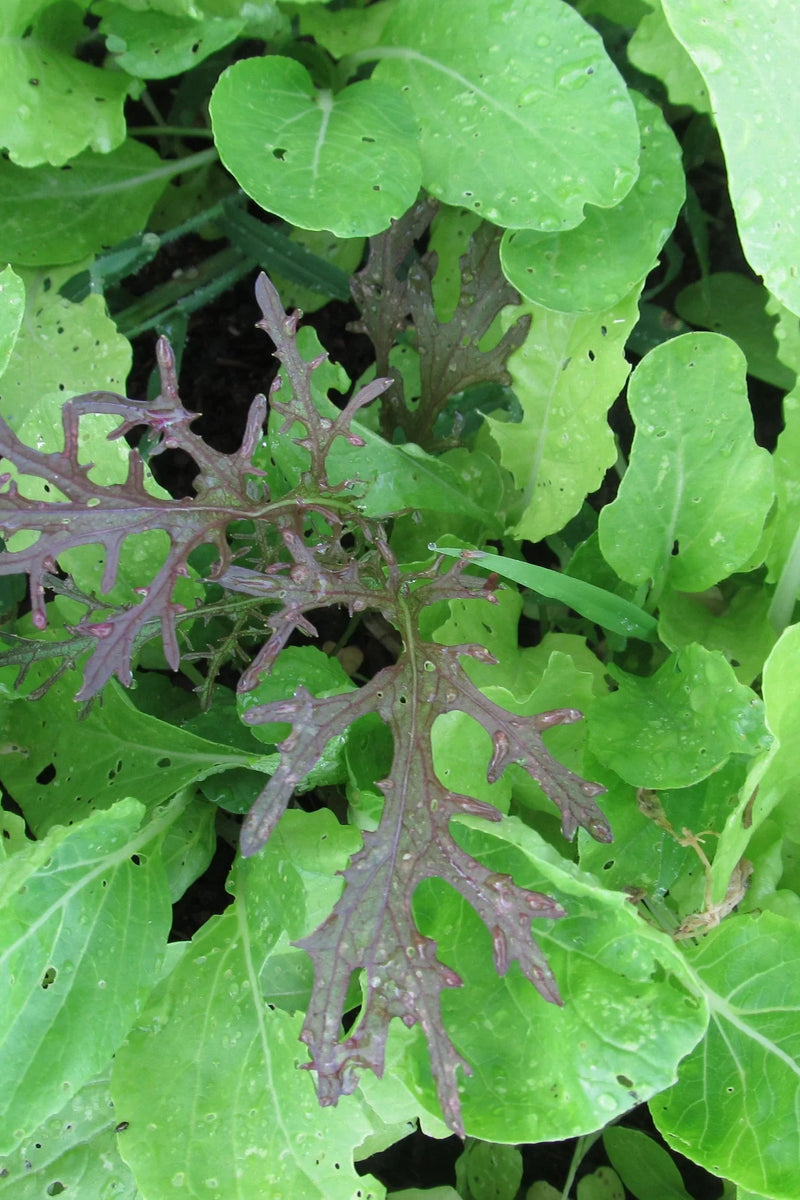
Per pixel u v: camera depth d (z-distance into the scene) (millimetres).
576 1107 500
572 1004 506
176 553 495
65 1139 529
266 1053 521
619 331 549
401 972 479
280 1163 514
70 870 514
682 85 580
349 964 479
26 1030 503
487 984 515
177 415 495
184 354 632
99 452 537
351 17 588
